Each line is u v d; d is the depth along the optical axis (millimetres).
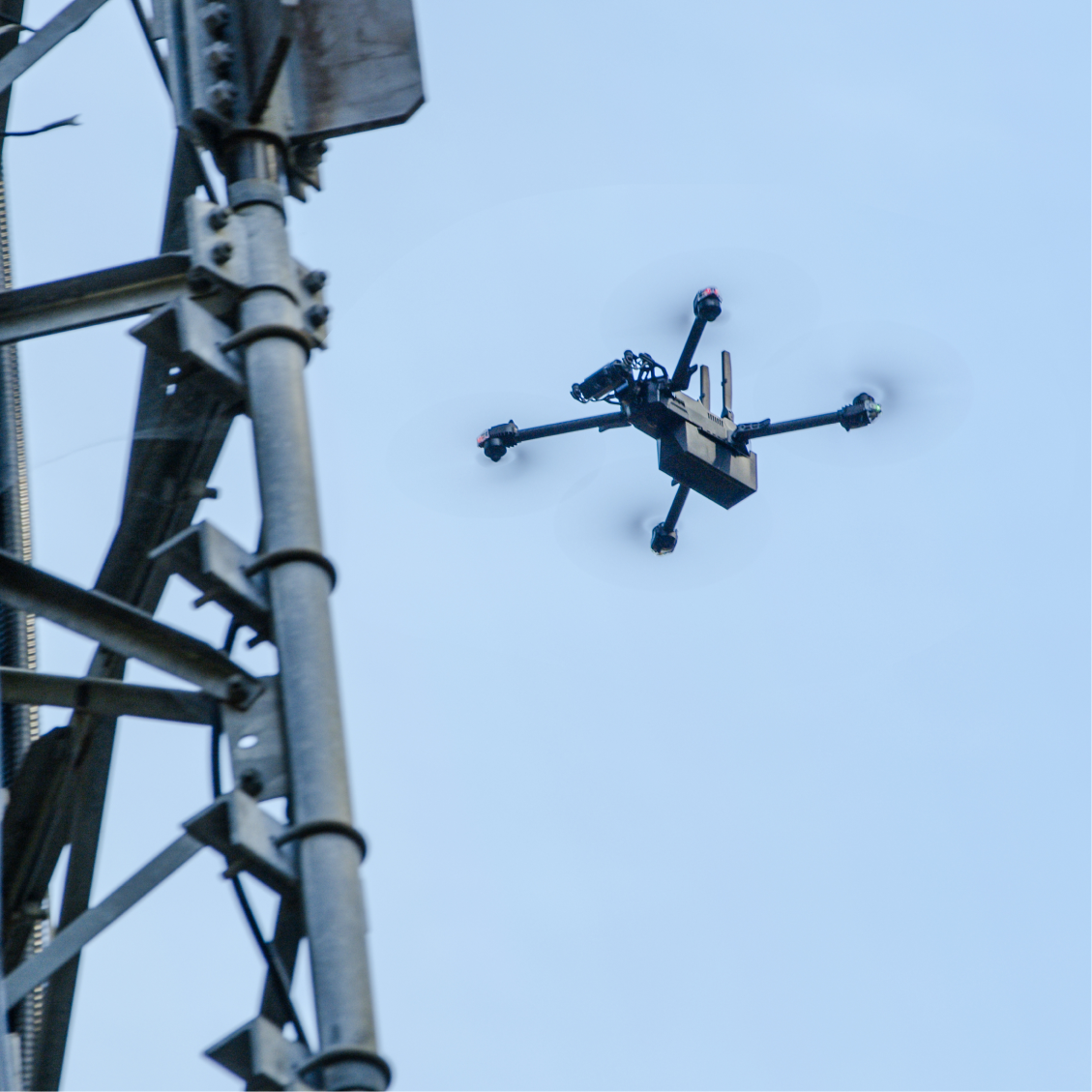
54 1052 24844
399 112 22922
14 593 19578
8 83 23812
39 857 25859
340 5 23562
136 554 24391
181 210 25438
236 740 19359
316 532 19922
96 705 21359
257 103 22406
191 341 20578
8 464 28656
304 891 18031
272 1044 17438
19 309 21469
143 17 25812
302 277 21797
